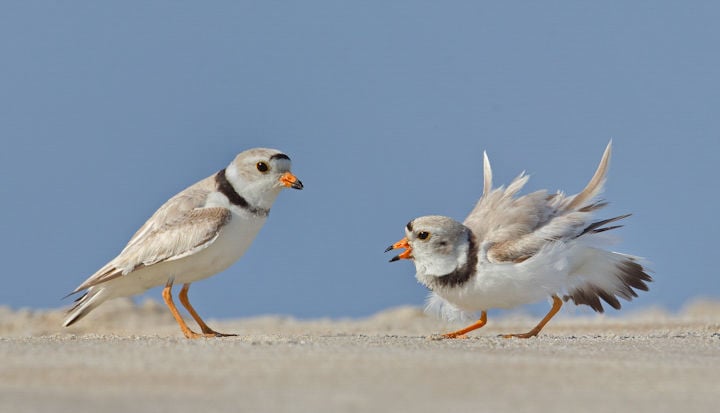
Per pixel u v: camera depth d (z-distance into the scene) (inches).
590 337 539.2
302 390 303.4
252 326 799.1
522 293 497.0
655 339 510.6
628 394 313.1
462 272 502.9
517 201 522.3
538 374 343.9
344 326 788.0
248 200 540.7
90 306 554.3
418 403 287.1
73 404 280.1
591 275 528.4
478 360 371.6
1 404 280.5
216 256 534.9
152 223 541.0
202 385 310.2
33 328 768.3
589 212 513.3
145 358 366.0
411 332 699.4
